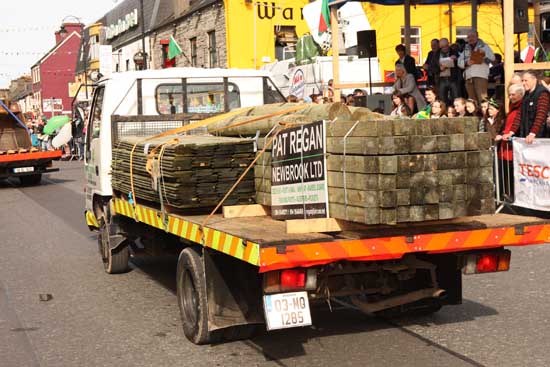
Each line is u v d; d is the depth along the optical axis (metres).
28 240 11.18
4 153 20.53
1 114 21.84
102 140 8.09
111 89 8.14
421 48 27.17
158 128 7.88
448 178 4.59
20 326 6.31
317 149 4.79
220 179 5.57
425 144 4.51
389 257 4.65
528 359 4.96
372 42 14.43
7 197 18.28
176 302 7.01
